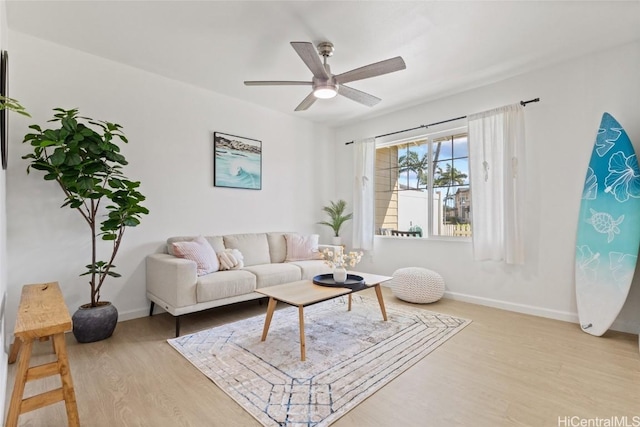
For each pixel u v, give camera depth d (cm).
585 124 295
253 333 271
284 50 283
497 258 340
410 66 314
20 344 213
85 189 237
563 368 209
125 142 288
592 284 274
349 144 513
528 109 328
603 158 276
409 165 445
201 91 368
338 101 411
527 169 328
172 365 214
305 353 231
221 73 330
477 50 285
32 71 262
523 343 250
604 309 263
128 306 312
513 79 339
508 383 191
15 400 133
